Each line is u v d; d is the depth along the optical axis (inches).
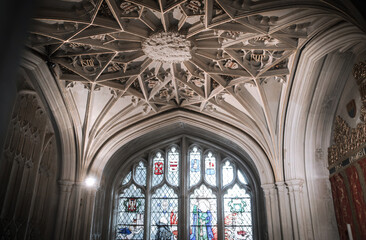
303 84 412.5
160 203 585.3
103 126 508.7
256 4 309.7
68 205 471.8
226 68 426.0
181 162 597.9
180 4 329.1
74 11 323.9
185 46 386.6
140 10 335.0
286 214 447.8
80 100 472.7
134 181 603.2
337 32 324.8
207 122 530.9
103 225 564.4
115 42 387.2
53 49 378.6
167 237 558.3
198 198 585.0
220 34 367.2
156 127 540.1
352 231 360.5
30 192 408.2
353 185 357.7
